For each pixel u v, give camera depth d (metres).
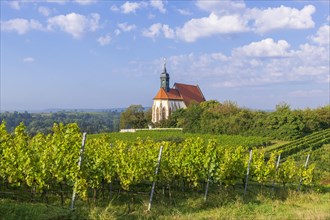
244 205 13.48
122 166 13.16
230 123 67.62
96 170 12.37
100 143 17.33
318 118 66.31
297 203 14.91
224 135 64.06
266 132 61.09
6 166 11.93
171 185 16.91
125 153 14.15
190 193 16.14
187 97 112.94
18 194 12.83
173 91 112.25
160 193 15.34
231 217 11.38
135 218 10.92
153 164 13.55
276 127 60.97
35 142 14.20
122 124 109.25
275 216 11.60
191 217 11.09
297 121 59.97
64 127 12.33
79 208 11.09
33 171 11.31
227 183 16.23
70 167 11.05
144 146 17.14
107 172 12.71
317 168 29.16
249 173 18.17
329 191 19.55
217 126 68.94
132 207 12.24
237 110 74.81
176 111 91.62
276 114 62.34
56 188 13.79
